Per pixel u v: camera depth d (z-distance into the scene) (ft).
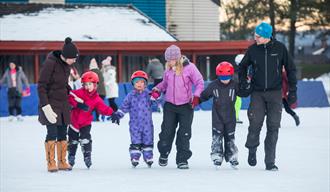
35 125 126.41
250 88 63.82
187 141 65.46
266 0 354.13
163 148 66.54
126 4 223.71
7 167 67.46
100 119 140.46
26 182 57.21
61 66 64.64
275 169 62.90
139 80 65.98
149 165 66.49
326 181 55.88
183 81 65.57
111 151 81.00
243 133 103.71
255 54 62.95
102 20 209.97
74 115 65.77
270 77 62.80
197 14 245.24
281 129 109.91
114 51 196.34
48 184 55.93
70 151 66.23
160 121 132.98
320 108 175.73
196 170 64.18
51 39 194.80
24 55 190.80
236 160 64.59
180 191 51.49
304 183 54.85
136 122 66.23
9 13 205.98
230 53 204.03
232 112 64.49
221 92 64.34
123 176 60.23
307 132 103.81
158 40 204.95
